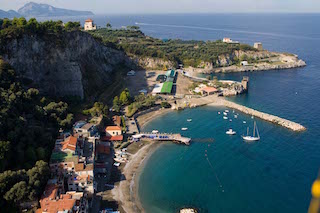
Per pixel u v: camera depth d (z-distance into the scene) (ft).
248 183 358.84
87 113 520.01
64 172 331.16
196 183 362.74
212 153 432.66
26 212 278.46
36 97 469.98
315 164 391.45
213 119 563.89
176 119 570.05
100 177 370.53
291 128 506.07
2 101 371.76
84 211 286.87
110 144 456.04
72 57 617.21
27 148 337.52
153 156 427.74
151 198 336.08
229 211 313.32
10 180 282.56
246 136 480.23
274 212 309.63
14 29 491.72
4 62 440.04
